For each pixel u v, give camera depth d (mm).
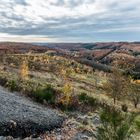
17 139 15281
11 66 66188
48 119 19719
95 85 66688
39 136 16844
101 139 13336
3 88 29750
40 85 35031
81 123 21125
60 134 17750
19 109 20016
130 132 13844
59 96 28578
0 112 17703
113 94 43844
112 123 13133
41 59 109875
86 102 30219
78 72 97500
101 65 171375
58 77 60438
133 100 48812
